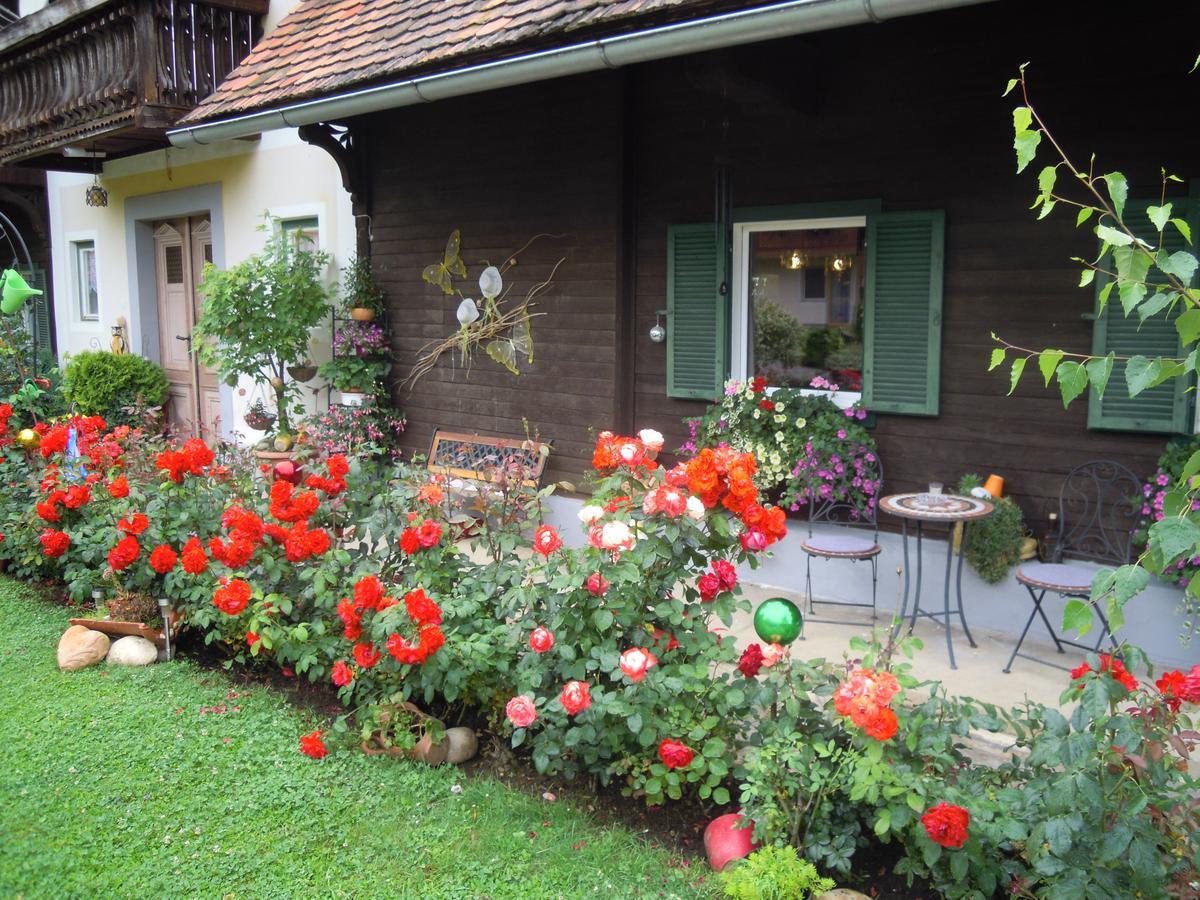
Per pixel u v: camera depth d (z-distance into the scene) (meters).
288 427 8.12
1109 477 4.66
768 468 5.41
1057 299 4.76
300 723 3.90
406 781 3.43
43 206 12.61
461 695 3.76
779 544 5.70
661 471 3.47
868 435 5.38
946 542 5.09
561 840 3.13
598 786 3.53
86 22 8.90
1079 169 4.64
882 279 5.25
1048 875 2.43
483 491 4.44
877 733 2.58
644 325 6.35
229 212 9.33
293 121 6.38
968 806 2.61
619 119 6.15
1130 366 2.27
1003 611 4.91
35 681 4.32
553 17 5.02
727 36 4.16
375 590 3.62
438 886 2.87
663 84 6.06
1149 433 4.55
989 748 3.59
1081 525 4.77
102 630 4.70
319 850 3.03
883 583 5.34
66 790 3.34
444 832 3.13
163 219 10.50
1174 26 4.33
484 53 5.17
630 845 3.12
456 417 7.51
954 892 2.65
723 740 3.19
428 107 7.34
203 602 4.43
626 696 3.16
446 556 4.09
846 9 3.77
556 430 6.84
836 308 5.70
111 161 10.84
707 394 5.98
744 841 2.96
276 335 7.73
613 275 6.38
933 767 2.80
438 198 7.39
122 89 8.30
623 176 6.19
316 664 4.10
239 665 4.60
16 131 9.97
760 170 5.70
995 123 4.86
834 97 5.36
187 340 10.38
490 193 7.04
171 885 2.82
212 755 3.60
